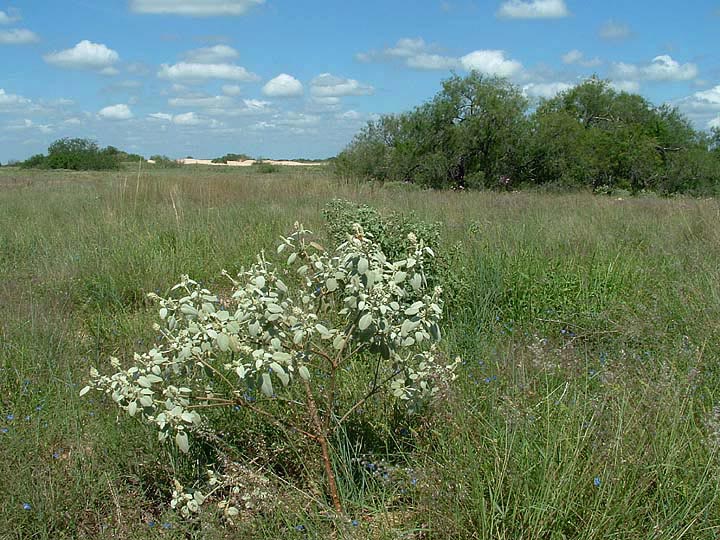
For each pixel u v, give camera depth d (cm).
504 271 649
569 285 632
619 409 318
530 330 551
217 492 337
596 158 2675
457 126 2536
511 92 2580
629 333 494
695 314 509
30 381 448
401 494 317
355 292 308
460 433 314
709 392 376
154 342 516
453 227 915
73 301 666
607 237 871
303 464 337
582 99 3550
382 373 399
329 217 754
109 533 302
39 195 1585
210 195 1441
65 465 343
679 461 298
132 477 339
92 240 866
